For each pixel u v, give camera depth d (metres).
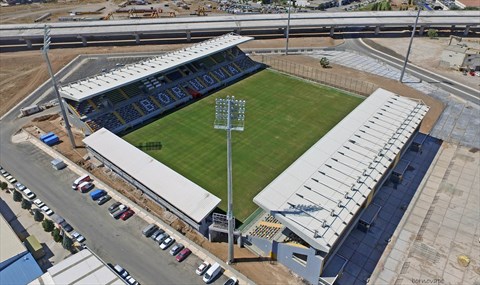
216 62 103.62
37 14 166.12
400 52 121.12
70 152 70.75
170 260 48.75
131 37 132.62
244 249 50.31
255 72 106.25
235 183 62.97
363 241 51.75
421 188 61.50
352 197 49.53
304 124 80.31
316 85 98.19
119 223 54.41
